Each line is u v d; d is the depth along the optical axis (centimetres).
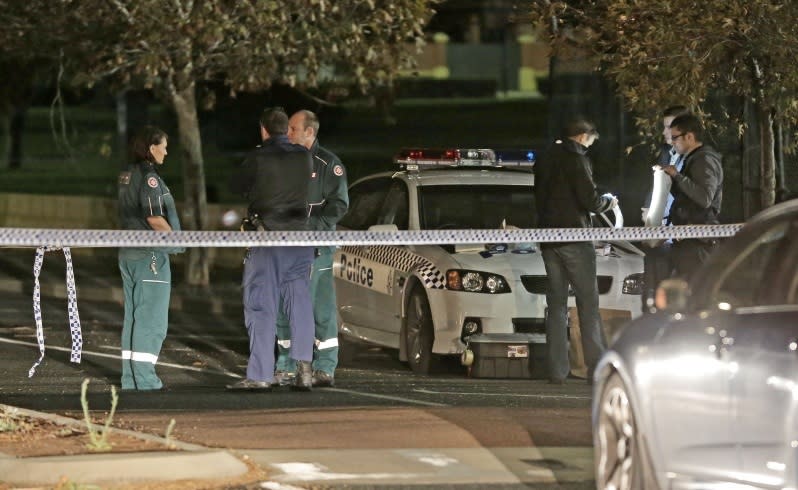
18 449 2361
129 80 6069
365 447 2573
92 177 11794
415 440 2644
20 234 2848
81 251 7256
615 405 2069
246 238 3045
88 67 6097
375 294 4094
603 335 3816
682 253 3494
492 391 3431
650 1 4128
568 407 3078
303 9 5575
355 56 5759
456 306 3803
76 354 3150
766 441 1766
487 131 14425
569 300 3841
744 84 4253
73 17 5797
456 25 12262
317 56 5719
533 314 3809
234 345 4634
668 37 4088
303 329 3362
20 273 6562
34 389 3509
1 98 7300
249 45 5609
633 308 3834
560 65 5388
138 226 3425
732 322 1872
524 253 3881
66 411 2992
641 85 4200
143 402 3166
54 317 5306
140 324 3447
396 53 5838
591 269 3553
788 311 1805
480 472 2386
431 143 13238
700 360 1888
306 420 2858
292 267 3341
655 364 1969
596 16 4488
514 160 4253
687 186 3503
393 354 4419
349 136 14088
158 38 5434
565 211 3569
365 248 4150
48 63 7019
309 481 2306
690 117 3531
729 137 4803
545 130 14288
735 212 4809
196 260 6200
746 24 4028
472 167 4212
